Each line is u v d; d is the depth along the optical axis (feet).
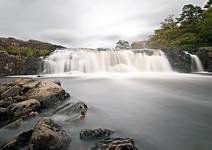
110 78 75.20
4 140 21.79
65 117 27.73
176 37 198.70
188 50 116.47
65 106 32.99
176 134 23.31
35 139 18.65
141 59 105.70
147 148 20.10
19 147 19.63
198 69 107.76
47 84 38.47
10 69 87.10
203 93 47.06
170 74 91.35
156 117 29.04
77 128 24.44
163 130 24.38
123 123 26.58
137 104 36.35
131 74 90.58
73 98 40.27
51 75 88.99
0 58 84.99
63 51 104.68
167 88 53.72
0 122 27.37
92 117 28.58
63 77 80.23
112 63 102.37
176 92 48.14
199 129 24.66
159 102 37.88
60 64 97.35
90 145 20.20
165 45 201.16
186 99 40.47
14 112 28.14
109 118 28.40
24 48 98.02
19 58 89.97
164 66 106.01
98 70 100.53
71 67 98.22
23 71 90.12
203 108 33.76
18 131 23.82
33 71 92.17
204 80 70.03
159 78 75.15
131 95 44.27
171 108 33.88
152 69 105.81
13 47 95.14
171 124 26.40
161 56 107.76
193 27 184.44
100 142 19.90
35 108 29.84
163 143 21.12
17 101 32.81
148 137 22.47
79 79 73.10
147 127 25.22
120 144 18.51
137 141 21.53
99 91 49.08
